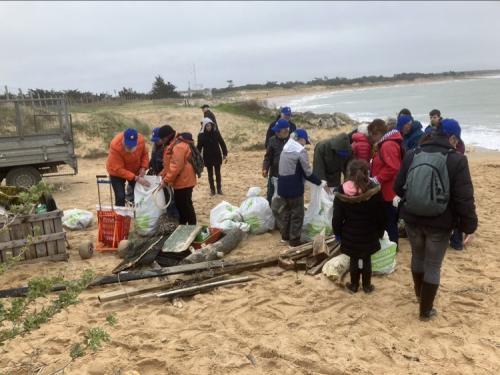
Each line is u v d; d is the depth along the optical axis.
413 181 4.36
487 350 4.26
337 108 59.72
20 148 10.96
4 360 4.17
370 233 5.12
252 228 7.39
